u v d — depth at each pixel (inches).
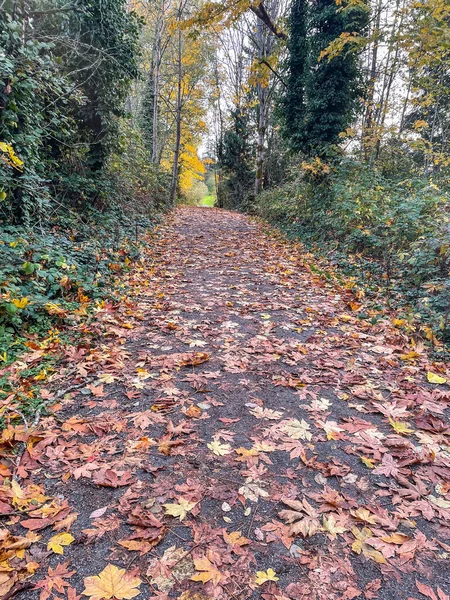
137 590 51.6
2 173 167.8
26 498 66.3
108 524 62.2
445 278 171.0
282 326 154.9
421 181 268.4
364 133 403.5
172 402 99.0
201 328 150.3
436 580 53.8
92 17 262.1
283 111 439.8
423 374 116.9
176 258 282.5
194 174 1258.0
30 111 195.3
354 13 361.7
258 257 294.4
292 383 108.7
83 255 204.8
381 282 211.5
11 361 114.7
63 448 80.4
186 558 56.6
